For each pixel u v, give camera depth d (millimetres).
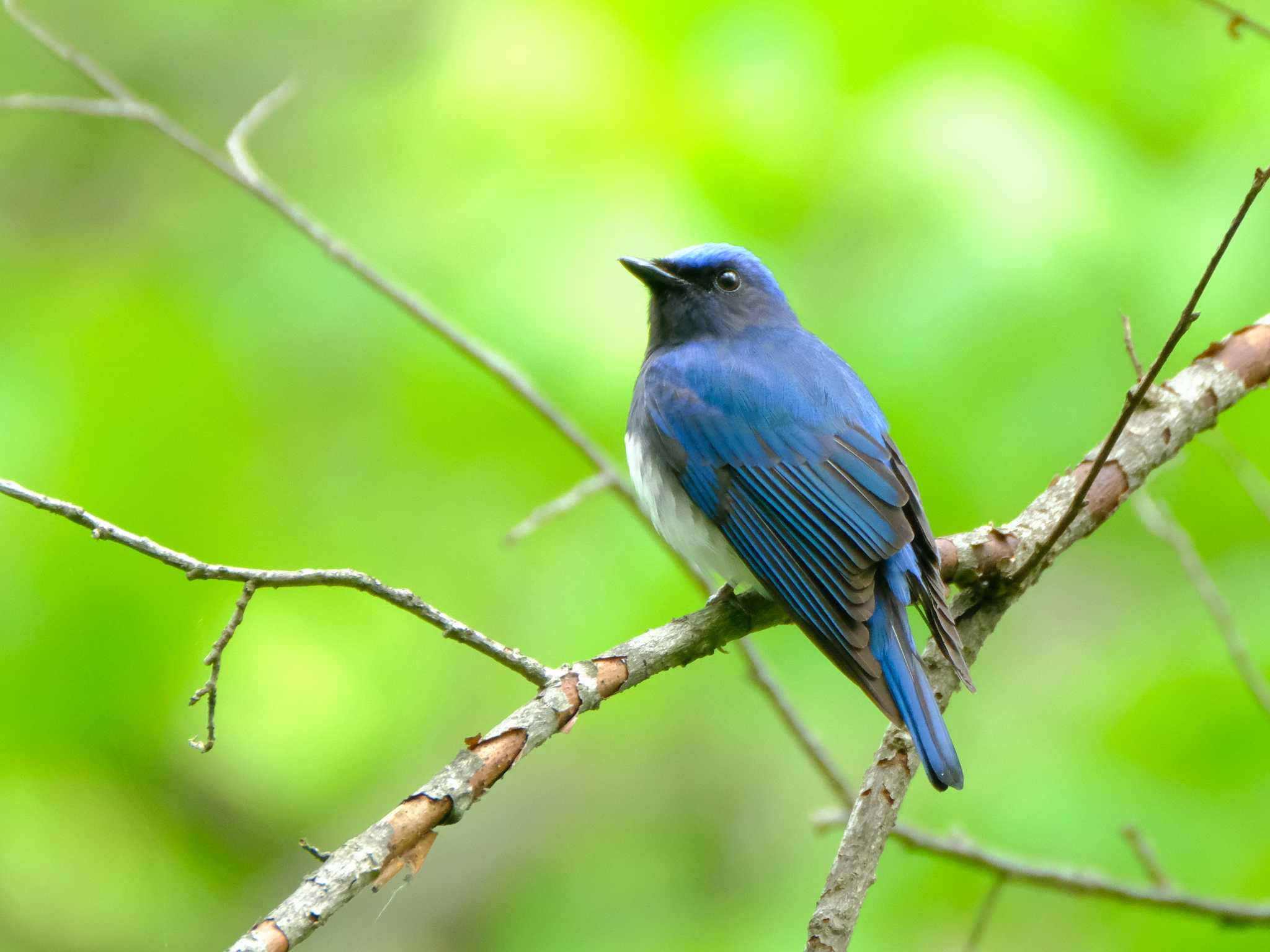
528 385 9117
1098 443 9977
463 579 11289
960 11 10859
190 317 11133
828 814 8859
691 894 12680
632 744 13391
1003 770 10914
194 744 5520
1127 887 8422
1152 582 12180
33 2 14266
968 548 7371
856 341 10219
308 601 11305
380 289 9148
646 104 10805
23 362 10945
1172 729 10562
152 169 13609
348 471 11180
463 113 11055
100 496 10672
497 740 5699
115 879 12094
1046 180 10203
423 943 13438
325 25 13836
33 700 10766
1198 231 10281
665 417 9125
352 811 12383
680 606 10844
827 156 10656
